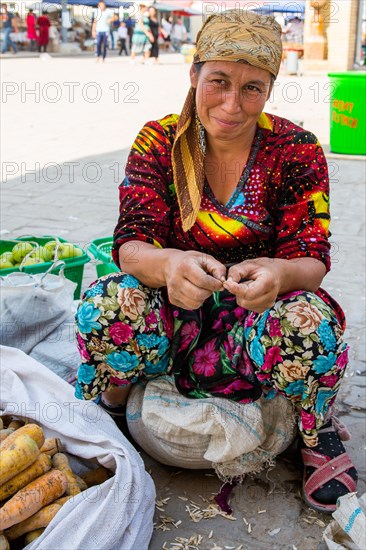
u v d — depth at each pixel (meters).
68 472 1.96
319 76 16.38
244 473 2.07
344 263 4.06
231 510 2.02
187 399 2.02
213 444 1.99
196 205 1.95
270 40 1.81
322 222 1.98
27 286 2.58
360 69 16.92
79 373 2.02
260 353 1.88
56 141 8.19
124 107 11.36
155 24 21.39
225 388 1.99
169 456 2.08
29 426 2.00
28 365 2.27
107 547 1.74
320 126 9.16
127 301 1.89
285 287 1.84
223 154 1.98
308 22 16.55
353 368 2.84
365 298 3.54
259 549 1.88
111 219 5.00
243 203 2.00
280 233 2.00
